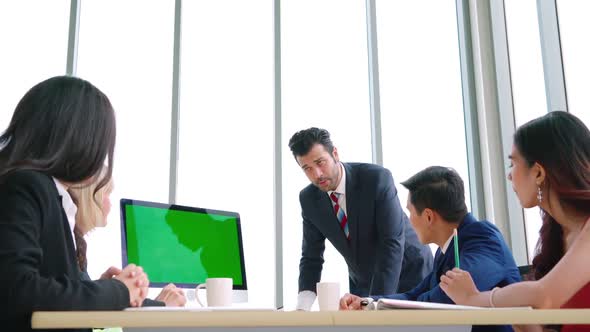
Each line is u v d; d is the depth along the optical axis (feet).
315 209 8.94
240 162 12.14
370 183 8.61
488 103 12.40
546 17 11.02
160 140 12.01
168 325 2.95
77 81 3.95
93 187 4.56
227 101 12.41
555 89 10.72
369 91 12.76
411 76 12.85
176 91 12.22
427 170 6.17
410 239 8.77
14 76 11.78
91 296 3.27
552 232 5.09
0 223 3.30
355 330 3.34
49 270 3.54
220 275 6.66
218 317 2.99
